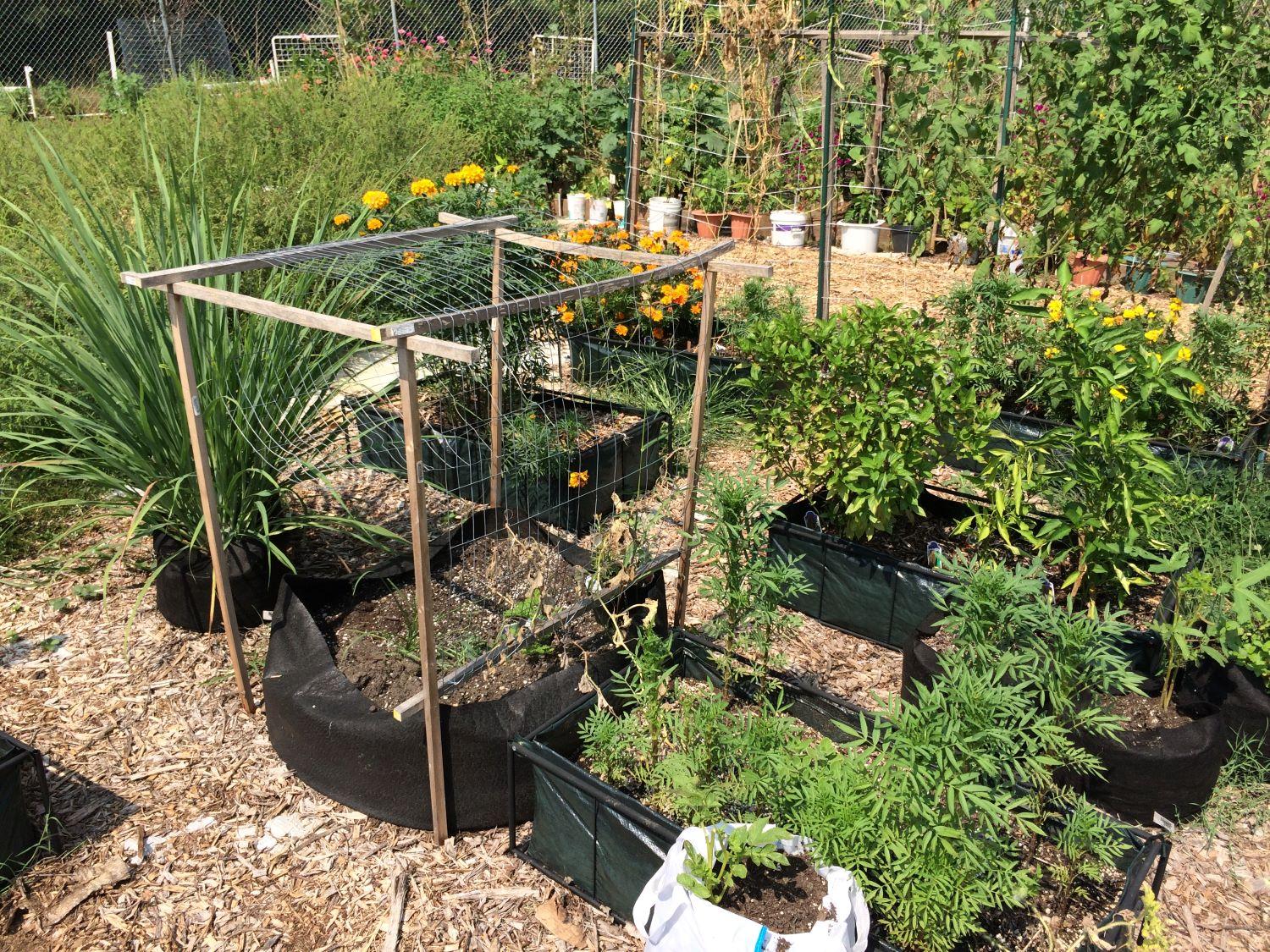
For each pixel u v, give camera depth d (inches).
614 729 105.3
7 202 144.8
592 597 121.1
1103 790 111.0
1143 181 216.2
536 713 110.4
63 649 137.1
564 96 439.8
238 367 134.3
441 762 104.7
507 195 236.8
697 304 231.9
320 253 118.0
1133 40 210.1
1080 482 134.0
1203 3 199.2
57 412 136.9
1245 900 103.1
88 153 265.4
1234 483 163.9
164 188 143.3
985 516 143.0
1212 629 113.4
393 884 102.6
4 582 151.1
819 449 151.9
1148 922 77.8
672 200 389.7
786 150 365.4
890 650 144.9
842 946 77.9
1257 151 225.0
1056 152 229.5
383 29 535.5
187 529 137.2
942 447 148.6
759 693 119.3
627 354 213.9
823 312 225.0
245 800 112.9
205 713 126.3
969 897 84.7
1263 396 214.8
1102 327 150.1
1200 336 195.2
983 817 87.6
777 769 95.7
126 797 112.5
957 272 331.9
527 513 176.1
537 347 191.8
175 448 132.3
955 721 86.4
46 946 94.7
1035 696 108.3
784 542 151.1
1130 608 141.3
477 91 430.6
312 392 142.0
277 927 97.7
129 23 561.0
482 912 100.0
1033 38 248.4
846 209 380.8
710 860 83.2
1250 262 248.1
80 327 133.5
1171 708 115.6
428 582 96.7
